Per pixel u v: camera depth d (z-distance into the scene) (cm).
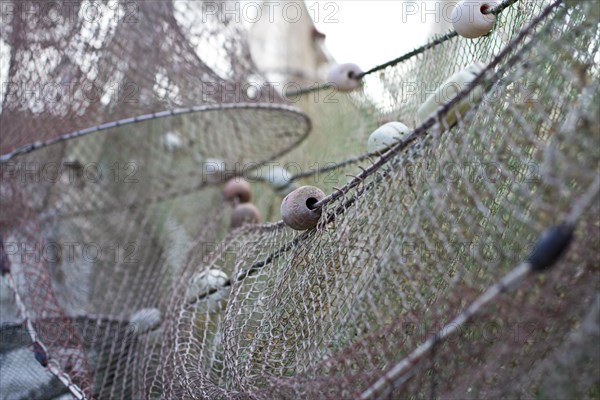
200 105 189
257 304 131
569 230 87
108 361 168
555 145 97
